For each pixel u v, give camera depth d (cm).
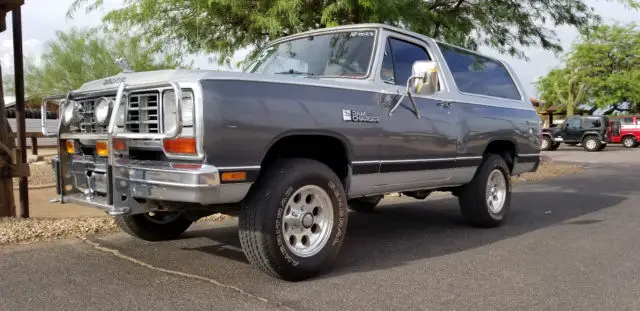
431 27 1110
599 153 2623
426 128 533
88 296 385
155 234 550
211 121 366
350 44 527
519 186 1145
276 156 449
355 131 457
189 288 404
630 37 4106
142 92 400
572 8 1309
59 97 482
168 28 1066
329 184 435
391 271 459
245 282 420
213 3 945
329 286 414
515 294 401
